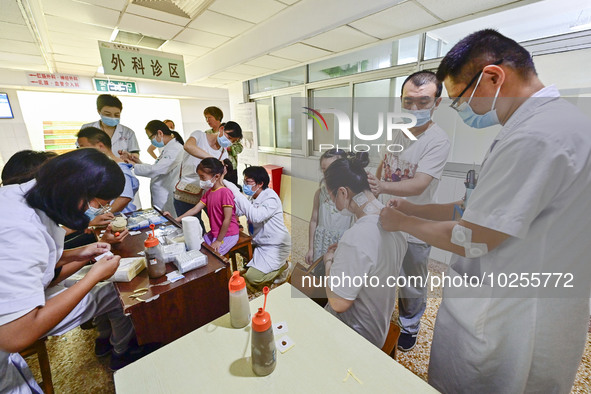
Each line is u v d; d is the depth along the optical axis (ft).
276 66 11.55
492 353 2.36
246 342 2.74
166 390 2.24
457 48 1.78
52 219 3.03
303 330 2.80
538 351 2.31
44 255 2.79
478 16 6.13
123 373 2.39
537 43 5.41
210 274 4.04
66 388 4.43
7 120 14.85
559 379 2.47
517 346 2.27
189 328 4.00
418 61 7.62
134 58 10.20
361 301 2.44
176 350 2.64
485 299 2.23
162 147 9.30
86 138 6.68
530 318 2.18
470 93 1.74
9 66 12.49
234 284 2.86
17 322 2.46
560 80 5.20
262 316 2.29
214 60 12.48
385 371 2.37
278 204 6.54
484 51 1.68
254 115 15.60
